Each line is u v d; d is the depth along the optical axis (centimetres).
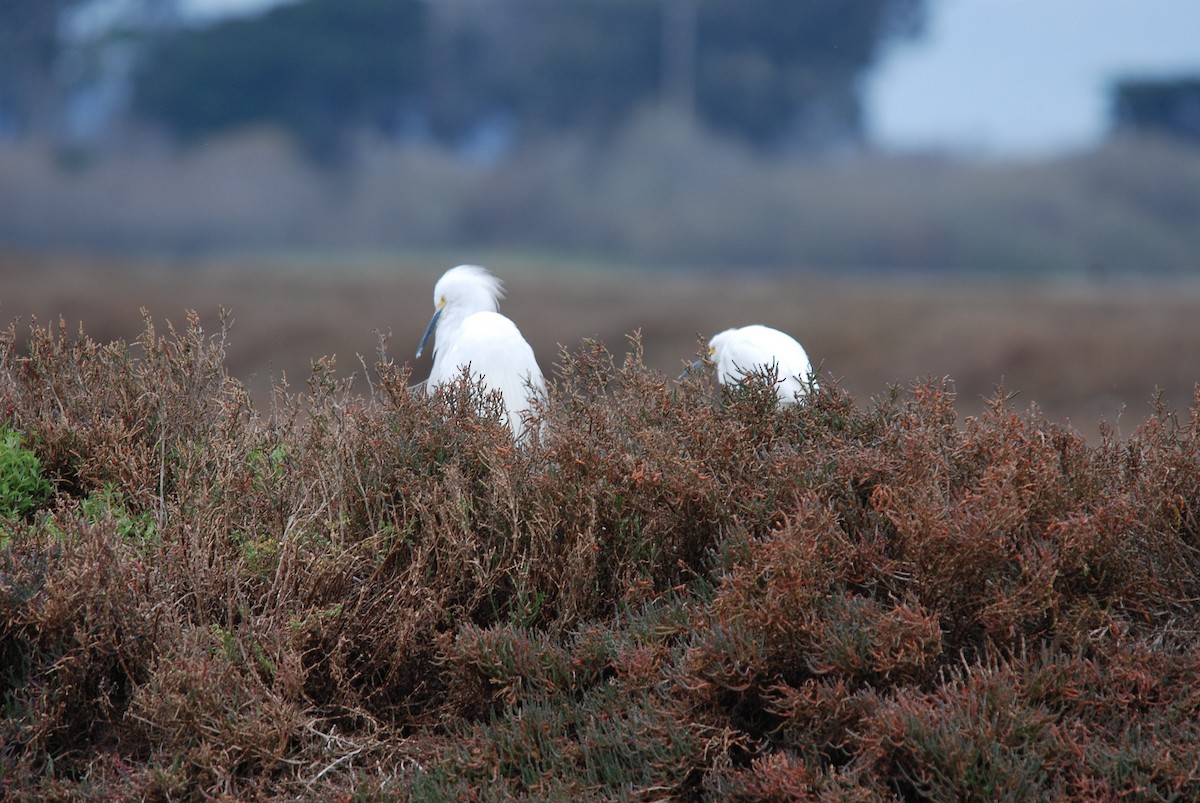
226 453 1731
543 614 1617
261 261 15112
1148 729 1338
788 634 1373
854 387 7681
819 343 8319
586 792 1323
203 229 19612
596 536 1620
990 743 1277
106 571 1485
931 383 1778
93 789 1371
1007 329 7912
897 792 1289
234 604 1568
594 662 1482
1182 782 1245
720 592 1434
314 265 14225
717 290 10100
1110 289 9869
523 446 1730
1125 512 1472
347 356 8294
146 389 1895
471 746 1432
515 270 15350
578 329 8812
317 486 1678
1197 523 1565
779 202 19725
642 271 15888
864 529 1548
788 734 1366
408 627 1542
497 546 1641
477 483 1706
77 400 1948
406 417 1727
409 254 18625
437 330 2809
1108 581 1493
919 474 1547
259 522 1691
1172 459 1579
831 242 19262
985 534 1398
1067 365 7456
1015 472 1501
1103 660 1434
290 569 1565
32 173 19675
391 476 1683
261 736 1427
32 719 1405
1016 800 1242
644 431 1683
